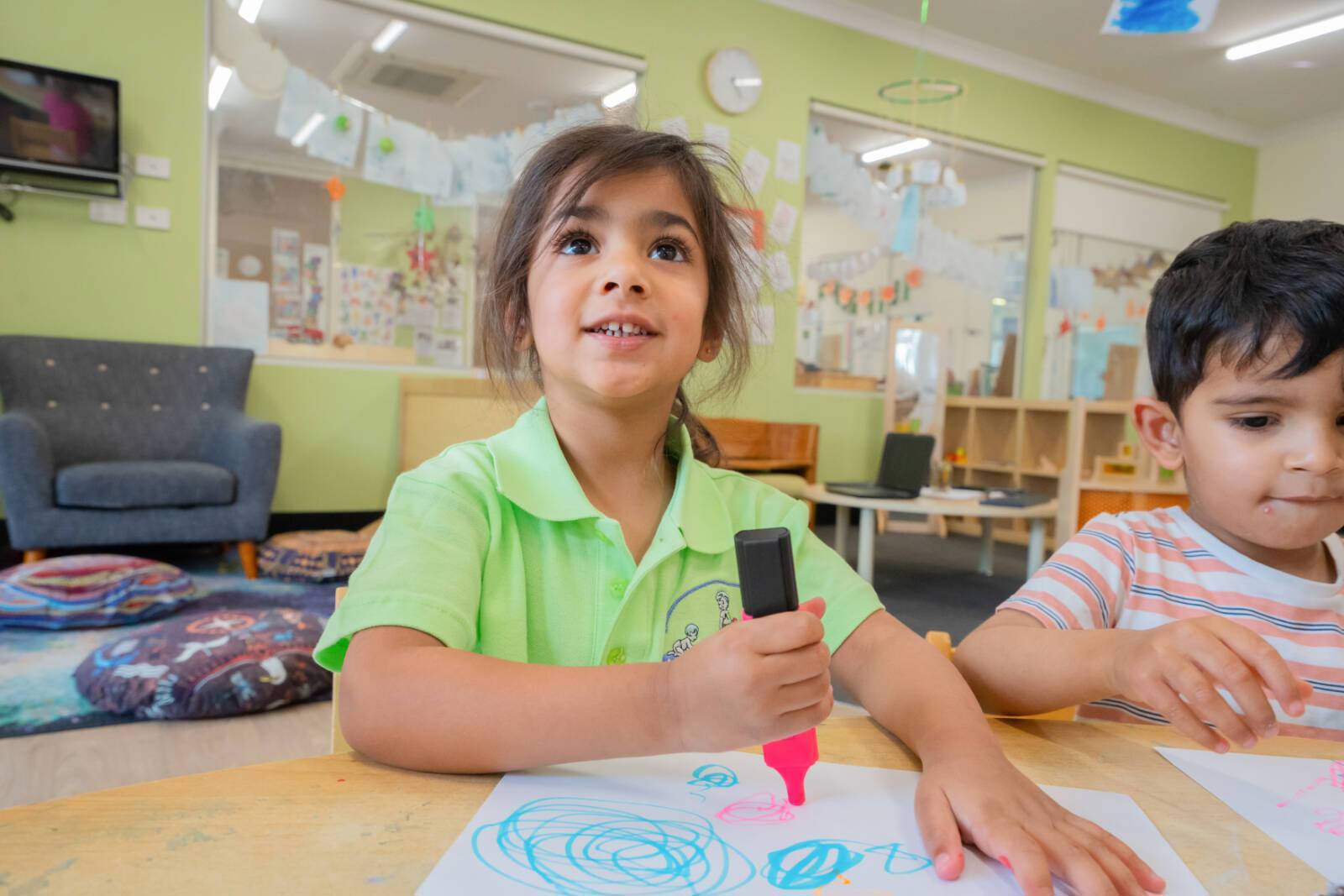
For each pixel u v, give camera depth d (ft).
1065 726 1.86
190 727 5.68
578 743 1.38
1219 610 2.43
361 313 13.07
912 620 9.22
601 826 1.29
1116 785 1.55
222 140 11.94
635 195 1.91
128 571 7.92
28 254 10.46
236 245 12.16
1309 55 16.84
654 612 2.08
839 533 12.89
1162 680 1.55
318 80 12.38
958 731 1.58
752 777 1.50
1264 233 2.19
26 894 1.04
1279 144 21.53
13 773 4.85
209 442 10.69
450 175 13.30
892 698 1.78
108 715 5.77
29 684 6.17
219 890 1.07
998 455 17.39
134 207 10.96
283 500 12.28
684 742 1.34
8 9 10.23
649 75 14.08
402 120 12.98
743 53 14.67
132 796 1.33
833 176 16.34
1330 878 1.24
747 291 2.74
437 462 2.18
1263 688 1.53
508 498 2.03
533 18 13.10
